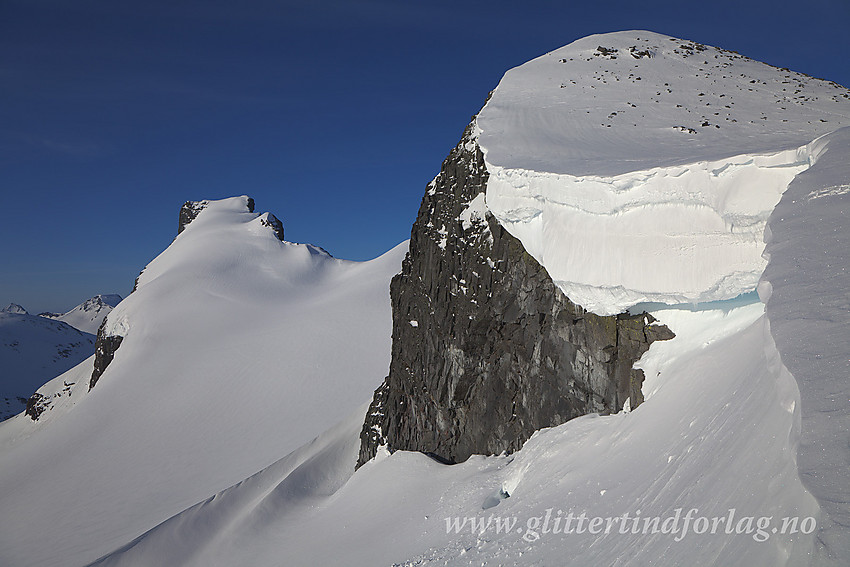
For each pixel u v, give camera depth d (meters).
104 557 30.97
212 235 128.38
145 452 61.75
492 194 19.89
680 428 10.94
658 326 14.77
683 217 13.55
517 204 18.31
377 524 20.86
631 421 13.60
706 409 10.38
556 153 19.16
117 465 60.53
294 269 115.94
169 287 105.19
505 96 27.31
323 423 57.97
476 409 22.41
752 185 12.21
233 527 28.56
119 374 84.00
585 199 15.58
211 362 79.06
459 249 23.55
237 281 108.06
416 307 27.12
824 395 4.61
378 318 81.19
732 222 12.46
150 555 30.03
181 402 71.19
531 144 20.80
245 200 155.50
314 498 30.09
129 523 46.78
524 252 19.61
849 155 8.98
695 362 12.77
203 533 30.59
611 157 17.47
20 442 93.19
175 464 57.38
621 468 12.19
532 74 29.77
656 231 14.06
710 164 12.87
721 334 12.89
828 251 6.53
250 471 50.41
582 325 17.08
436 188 27.08
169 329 92.25
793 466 5.46
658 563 7.08
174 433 64.44
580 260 15.98
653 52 31.28
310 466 32.34
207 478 52.50
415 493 21.55
